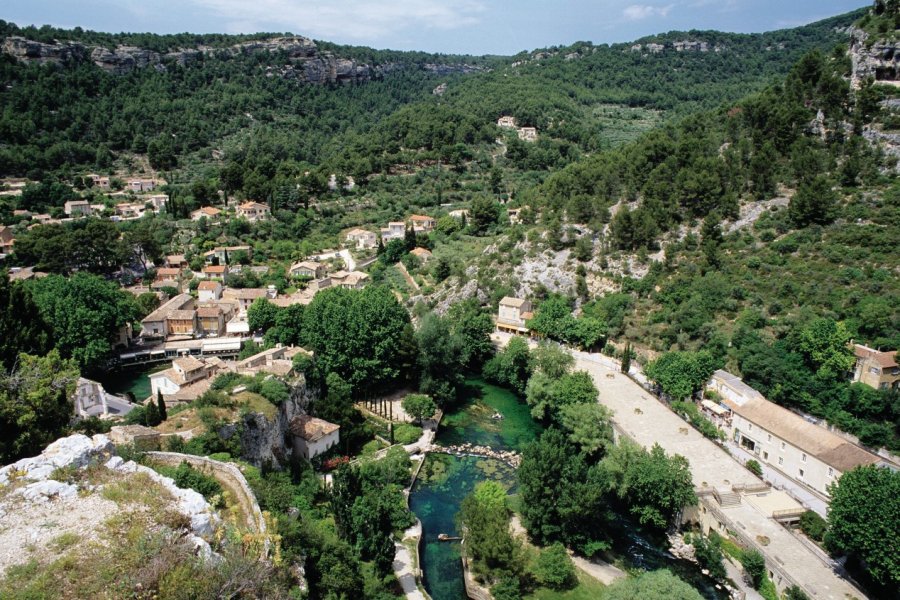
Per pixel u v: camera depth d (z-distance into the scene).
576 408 91.56
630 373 115.44
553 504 70.25
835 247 116.69
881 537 57.91
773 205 135.88
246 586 35.22
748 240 129.00
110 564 33.53
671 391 101.50
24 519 37.28
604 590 64.38
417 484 86.81
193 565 34.09
